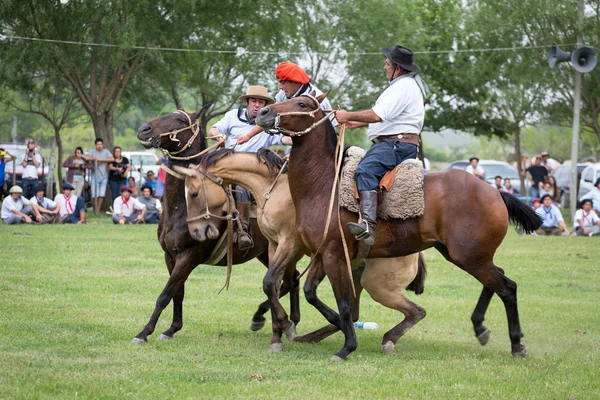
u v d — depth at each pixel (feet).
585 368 27.09
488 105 123.24
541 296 43.88
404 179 27.76
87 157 87.61
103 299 39.42
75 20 95.25
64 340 30.09
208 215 30.01
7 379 24.07
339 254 28.27
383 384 24.66
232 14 103.24
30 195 85.97
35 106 127.65
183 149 31.30
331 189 28.45
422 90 29.07
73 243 60.90
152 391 23.34
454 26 126.21
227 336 32.37
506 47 114.73
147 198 79.77
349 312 28.35
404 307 29.91
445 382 24.99
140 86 112.06
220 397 22.86
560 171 124.98
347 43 114.62
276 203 29.99
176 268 30.89
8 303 37.47
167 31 100.68
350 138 150.00
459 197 27.84
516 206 28.55
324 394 23.40
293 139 28.58
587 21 106.93
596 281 49.32
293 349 30.17
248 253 32.89
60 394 22.71
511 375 25.94
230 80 112.68
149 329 30.42
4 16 94.38
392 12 114.32
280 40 109.50
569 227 88.94
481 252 27.84
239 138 32.24
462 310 39.40
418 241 28.12
